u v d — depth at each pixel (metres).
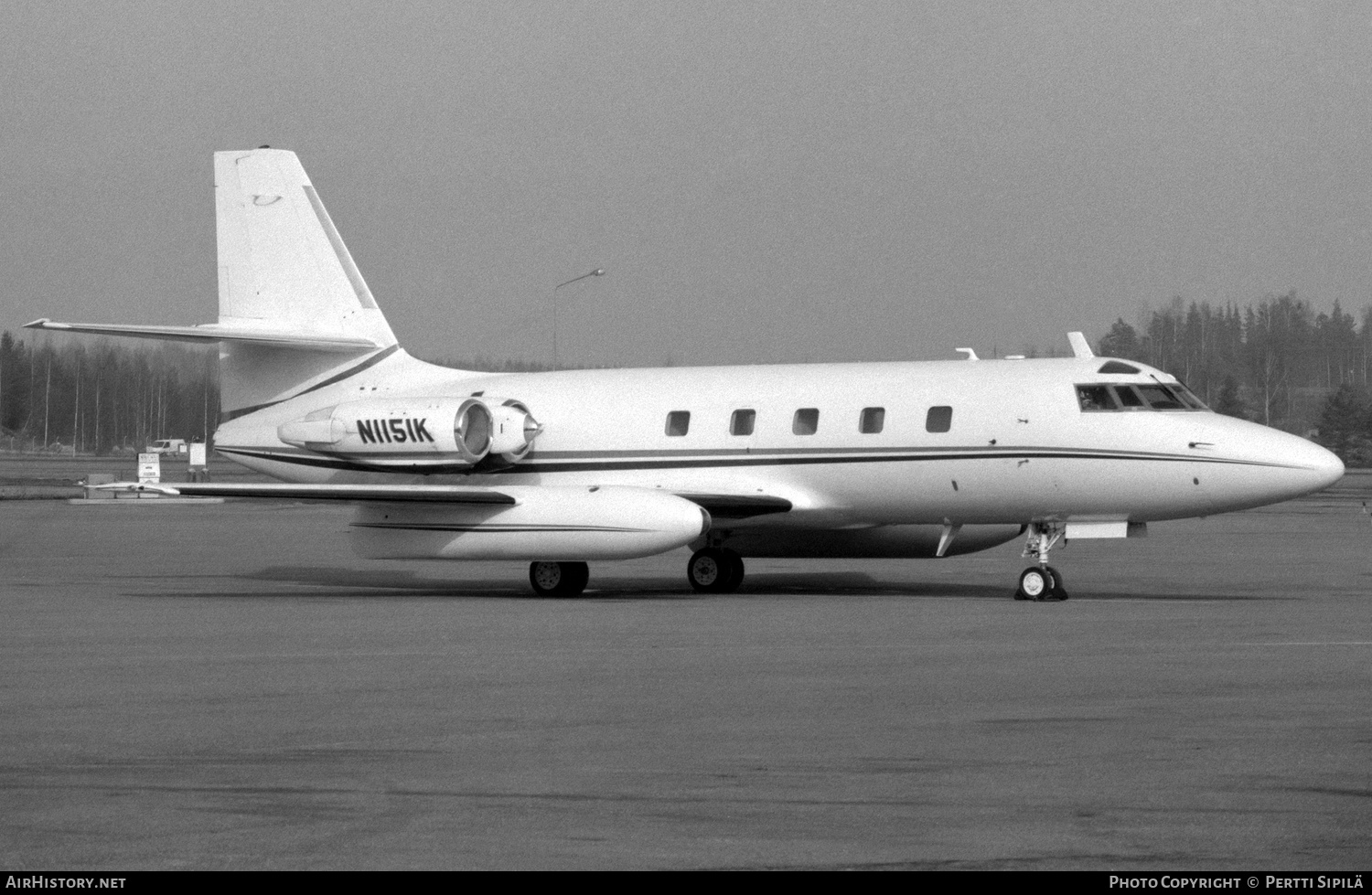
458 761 42.03
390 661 62.56
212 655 64.62
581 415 104.44
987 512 95.19
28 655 65.06
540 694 53.38
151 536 170.38
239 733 46.19
